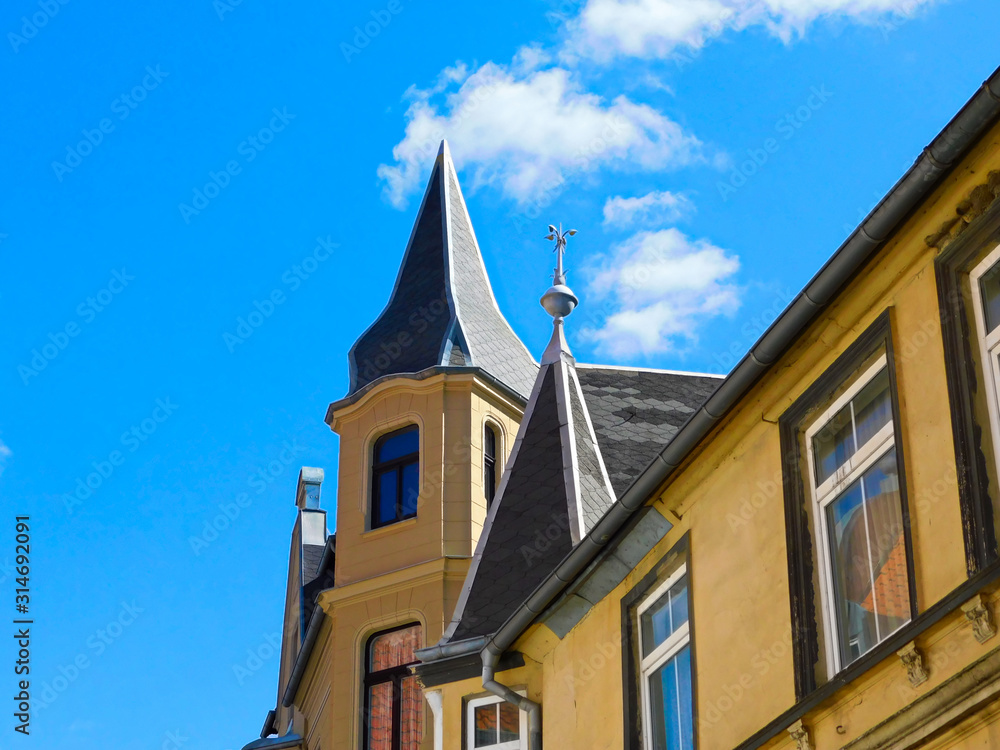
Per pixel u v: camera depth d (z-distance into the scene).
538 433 18.50
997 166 9.68
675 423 19.48
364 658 22.36
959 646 9.16
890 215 10.10
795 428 11.48
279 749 26.00
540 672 15.25
